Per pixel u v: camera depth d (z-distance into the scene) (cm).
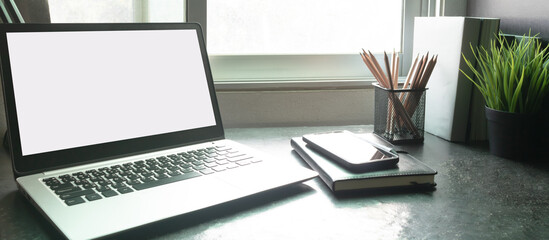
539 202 68
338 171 73
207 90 90
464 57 96
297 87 116
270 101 116
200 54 91
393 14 128
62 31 75
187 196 62
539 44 93
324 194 70
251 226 59
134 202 60
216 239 55
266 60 122
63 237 52
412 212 64
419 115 100
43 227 58
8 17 84
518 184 76
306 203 67
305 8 123
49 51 73
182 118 85
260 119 116
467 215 63
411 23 128
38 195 61
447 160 88
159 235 56
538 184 76
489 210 65
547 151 93
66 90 73
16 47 70
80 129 74
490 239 57
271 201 67
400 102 98
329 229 59
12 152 68
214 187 66
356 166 72
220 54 120
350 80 120
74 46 75
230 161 77
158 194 63
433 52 106
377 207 66
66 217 55
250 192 64
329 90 119
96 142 75
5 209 63
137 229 54
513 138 88
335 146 83
